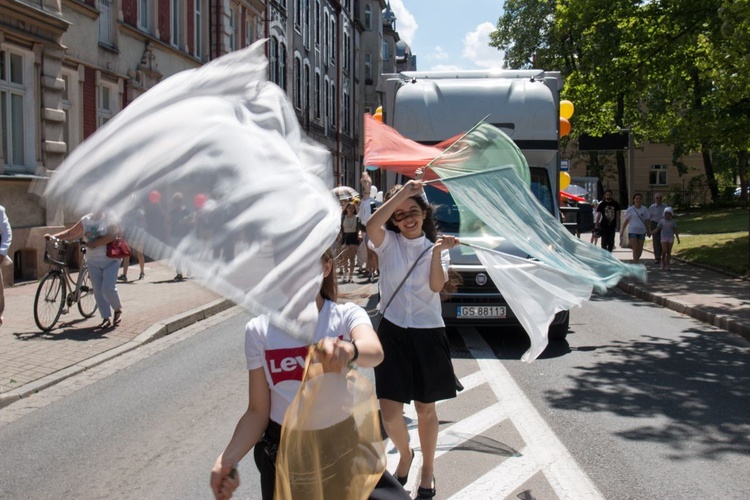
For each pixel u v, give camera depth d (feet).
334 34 163.22
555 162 34.45
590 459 17.06
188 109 6.72
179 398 23.07
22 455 17.83
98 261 33.27
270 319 6.82
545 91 34.60
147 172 6.35
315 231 7.09
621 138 91.30
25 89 50.72
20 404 22.39
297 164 7.25
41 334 31.89
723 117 70.44
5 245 29.96
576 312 41.60
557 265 17.21
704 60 66.33
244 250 6.66
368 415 8.70
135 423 20.39
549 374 25.84
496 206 17.28
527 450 17.66
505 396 22.71
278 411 9.02
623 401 22.29
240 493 15.44
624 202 150.82
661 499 14.73
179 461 17.33
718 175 195.42
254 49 7.30
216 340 33.24
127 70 65.57
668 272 59.52
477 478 15.81
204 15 84.33
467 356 28.91
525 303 16.70
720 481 15.74
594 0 67.72
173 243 6.35
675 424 19.92
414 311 14.82
